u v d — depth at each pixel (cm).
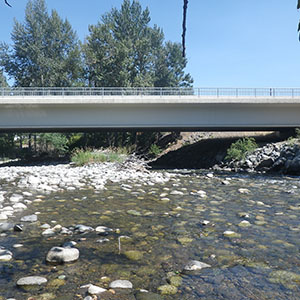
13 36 4716
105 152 2277
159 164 2950
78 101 2322
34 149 4175
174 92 2520
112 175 1365
